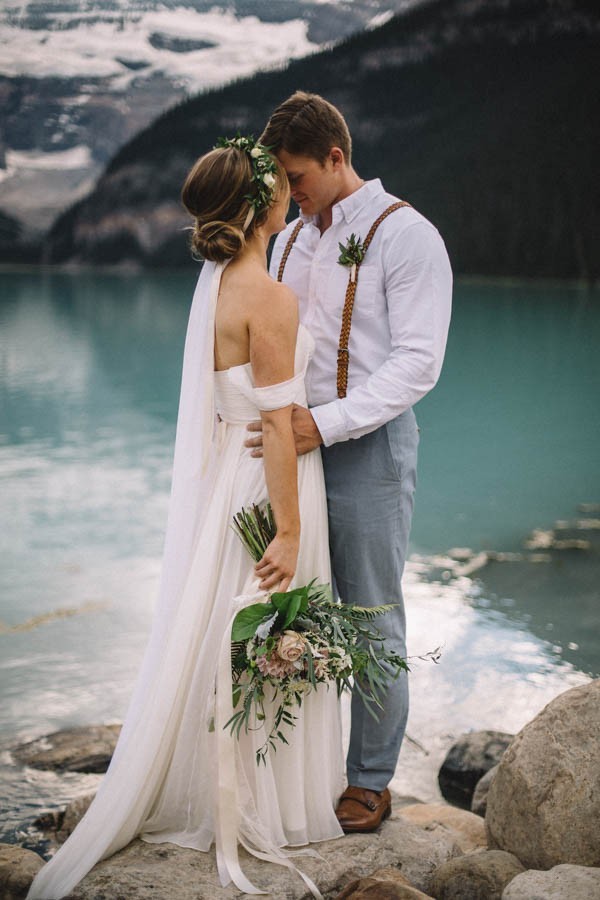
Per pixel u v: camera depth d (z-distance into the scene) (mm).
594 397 10570
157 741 1942
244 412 1978
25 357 13953
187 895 1813
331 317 2135
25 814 2633
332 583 2266
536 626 3973
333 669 1872
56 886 1873
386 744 2174
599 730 2023
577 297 23828
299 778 2004
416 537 5332
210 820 1990
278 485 1905
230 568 1980
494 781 2115
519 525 5586
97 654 3725
